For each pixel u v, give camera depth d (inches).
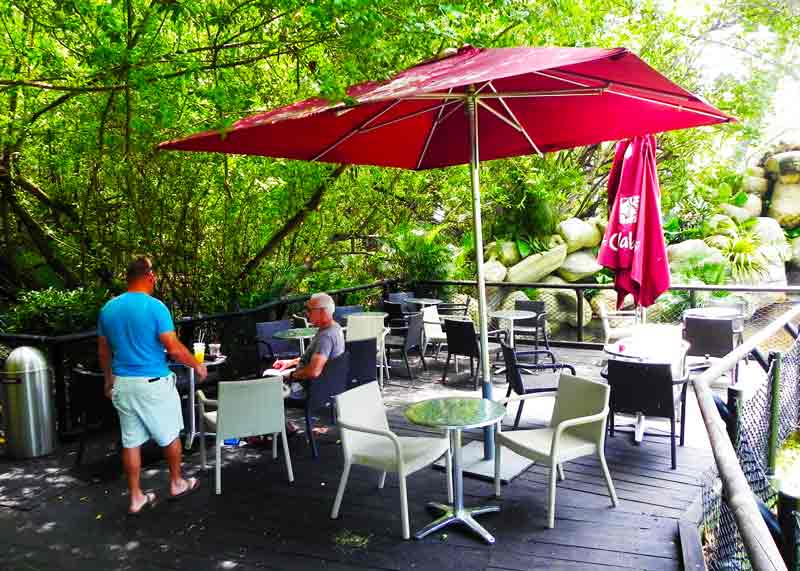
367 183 347.3
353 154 189.3
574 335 469.4
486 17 223.1
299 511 145.2
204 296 301.0
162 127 230.8
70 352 209.0
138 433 145.3
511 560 121.1
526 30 249.9
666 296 398.3
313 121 145.0
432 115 181.2
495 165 421.1
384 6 157.9
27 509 149.0
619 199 182.2
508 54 142.8
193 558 124.6
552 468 133.1
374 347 211.6
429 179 394.3
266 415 159.3
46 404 188.4
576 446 139.2
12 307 307.0
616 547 125.1
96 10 156.3
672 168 490.9
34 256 333.4
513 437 146.6
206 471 171.6
